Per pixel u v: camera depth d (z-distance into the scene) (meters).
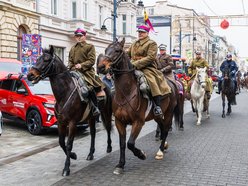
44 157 8.06
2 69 15.33
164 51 9.89
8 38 19.70
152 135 10.66
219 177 6.45
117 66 6.42
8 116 11.97
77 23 25.92
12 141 9.95
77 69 7.30
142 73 6.91
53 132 11.36
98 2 30.52
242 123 13.00
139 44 7.18
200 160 7.62
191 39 67.12
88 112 7.31
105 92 8.09
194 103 13.29
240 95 28.56
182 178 6.41
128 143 6.51
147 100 6.89
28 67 13.45
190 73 13.86
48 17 23.56
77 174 6.71
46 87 11.73
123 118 6.63
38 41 13.71
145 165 7.28
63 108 6.77
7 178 6.50
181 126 11.33
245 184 6.08
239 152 8.34
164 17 49.75
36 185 6.11
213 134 10.73
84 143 9.60
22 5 20.78
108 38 32.72
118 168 6.71
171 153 8.27
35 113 10.87
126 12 35.41
